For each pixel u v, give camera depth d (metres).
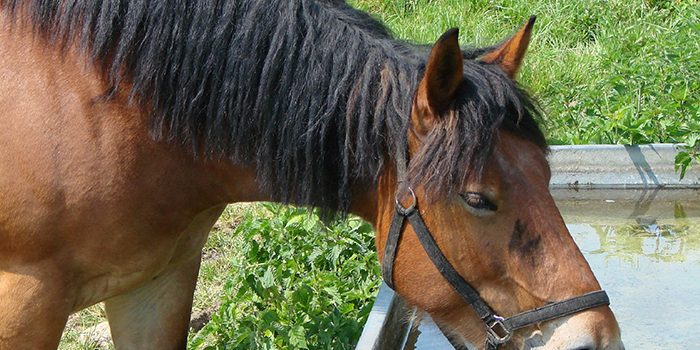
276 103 3.59
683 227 6.29
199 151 3.76
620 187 6.58
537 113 3.47
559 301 3.31
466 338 3.55
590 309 3.31
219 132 3.69
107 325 5.29
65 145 3.65
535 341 3.37
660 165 6.57
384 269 3.62
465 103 3.30
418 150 3.37
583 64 8.44
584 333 3.27
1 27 3.78
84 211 3.68
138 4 3.63
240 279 5.22
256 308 5.14
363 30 3.66
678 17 9.09
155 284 4.25
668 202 6.54
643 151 6.57
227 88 3.62
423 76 3.42
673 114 7.04
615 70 8.05
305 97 3.57
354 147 3.55
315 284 5.13
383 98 3.46
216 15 3.63
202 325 5.40
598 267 5.79
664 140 6.83
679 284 5.59
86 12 3.66
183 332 4.37
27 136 3.66
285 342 4.68
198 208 3.92
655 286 5.57
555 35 9.27
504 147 3.35
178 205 3.84
